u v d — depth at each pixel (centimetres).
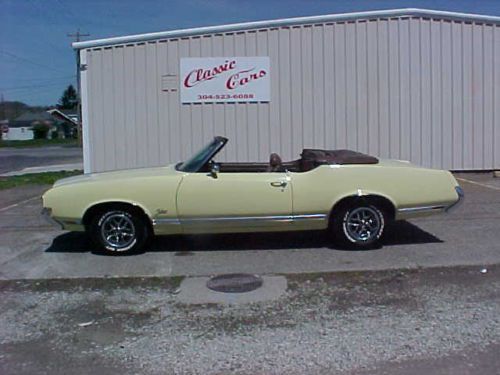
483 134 1273
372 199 625
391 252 621
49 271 573
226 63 1235
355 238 631
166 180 611
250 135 1250
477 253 610
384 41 1234
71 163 2708
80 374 346
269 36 1229
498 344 374
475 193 1038
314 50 1233
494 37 1258
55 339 401
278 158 684
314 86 1238
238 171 683
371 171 621
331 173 617
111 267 582
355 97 1243
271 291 494
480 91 1263
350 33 1230
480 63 1258
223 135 1251
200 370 347
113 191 609
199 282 525
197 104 1247
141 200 608
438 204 634
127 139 1259
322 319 426
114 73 1247
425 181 629
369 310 442
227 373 342
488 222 777
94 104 1255
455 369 340
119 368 353
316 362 353
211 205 608
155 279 537
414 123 1253
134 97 1251
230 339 392
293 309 449
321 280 523
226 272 557
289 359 358
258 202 609
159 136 1256
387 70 1239
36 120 8944
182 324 423
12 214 946
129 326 421
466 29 1248
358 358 357
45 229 799
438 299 464
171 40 1237
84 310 458
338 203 621
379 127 1249
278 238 698
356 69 1238
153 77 1245
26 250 667
